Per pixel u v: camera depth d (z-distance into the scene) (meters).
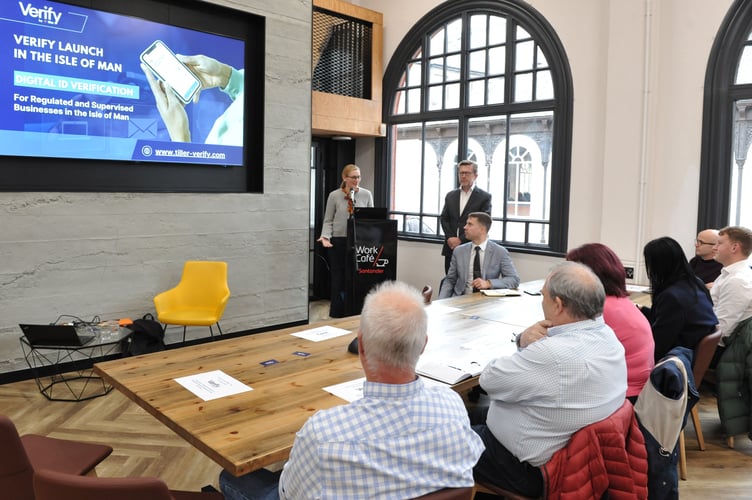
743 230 3.36
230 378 2.07
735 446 3.19
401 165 7.22
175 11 4.58
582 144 5.57
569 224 5.70
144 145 4.44
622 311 2.27
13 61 3.78
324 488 1.15
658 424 1.83
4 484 1.56
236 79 4.97
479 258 4.18
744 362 3.10
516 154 6.15
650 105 4.95
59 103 3.99
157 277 4.53
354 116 6.81
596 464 1.68
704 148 4.76
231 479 1.77
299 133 5.41
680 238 4.94
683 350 2.14
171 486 2.62
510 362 1.77
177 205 4.61
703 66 4.75
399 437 1.19
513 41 6.09
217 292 4.42
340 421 1.19
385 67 7.18
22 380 3.94
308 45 5.41
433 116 6.77
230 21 4.94
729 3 4.61
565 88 5.64
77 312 4.12
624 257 5.15
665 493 1.84
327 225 6.17
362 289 5.52
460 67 6.53
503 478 1.85
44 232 3.94
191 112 4.70
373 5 7.27
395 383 1.25
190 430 1.61
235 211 4.99
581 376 1.69
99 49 4.15
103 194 4.20
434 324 2.96
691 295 2.69
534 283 4.37
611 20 5.11
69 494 1.24
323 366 2.23
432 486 1.20
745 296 3.11
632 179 5.07
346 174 6.08
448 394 1.32
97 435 3.13
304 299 5.57
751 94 4.58
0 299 3.79
